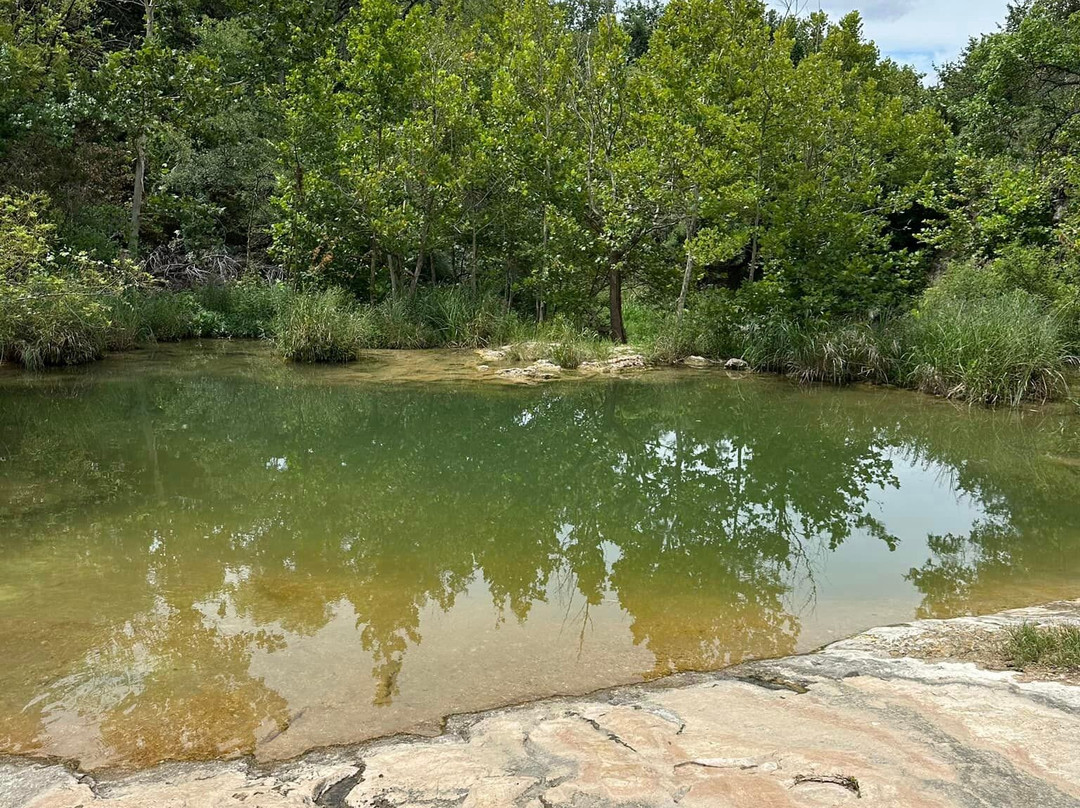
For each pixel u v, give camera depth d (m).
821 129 14.55
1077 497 6.88
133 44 23.55
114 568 4.73
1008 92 18.62
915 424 9.94
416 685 3.31
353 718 3.03
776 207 13.86
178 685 3.29
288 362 14.30
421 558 5.07
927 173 15.27
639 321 19.42
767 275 14.56
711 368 14.80
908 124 15.34
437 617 4.09
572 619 4.11
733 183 14.13
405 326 16.89
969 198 16.66
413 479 7.12
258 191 21.83
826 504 6.69
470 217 18.30
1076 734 2.58
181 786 2.49
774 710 2.92
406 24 16.77
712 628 4.02
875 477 7.57
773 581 4.79
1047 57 16.95
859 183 14.19
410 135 16.78
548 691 3.28
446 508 6.26
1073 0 19.20
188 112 17.77
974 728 2.65
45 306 13.12
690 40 16.31
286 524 5.72
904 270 15.01
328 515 5.96
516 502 6.50
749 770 2.39
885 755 2.47
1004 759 2.43
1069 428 9.70
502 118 16.52
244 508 6.09
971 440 9.09
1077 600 4.34
